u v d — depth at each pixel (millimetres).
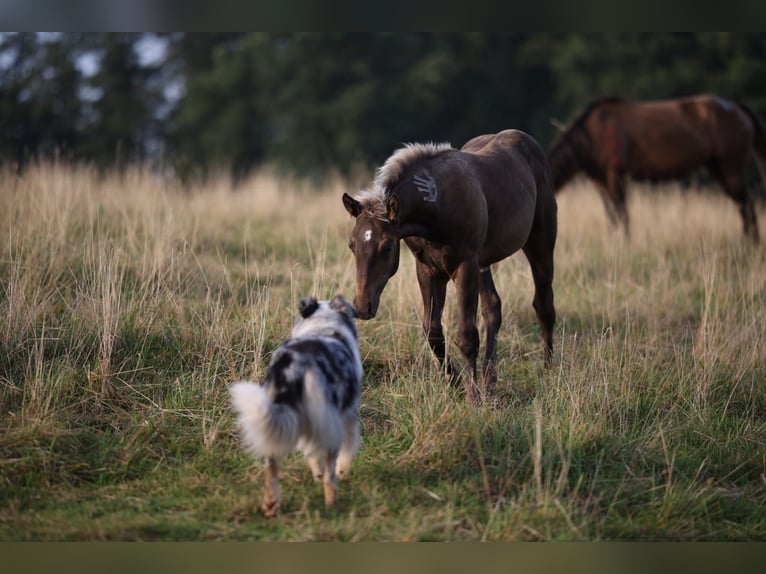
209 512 7570
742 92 35969
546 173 12195
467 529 7465
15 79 42375
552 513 7586
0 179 16188
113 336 10242
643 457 8898
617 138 20172
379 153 37750
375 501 7820
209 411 9375
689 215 20250
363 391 10398
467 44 40500
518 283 13781
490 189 10609
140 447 8633
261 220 19031
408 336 11633
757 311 13102
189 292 12625
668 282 15227
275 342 10977
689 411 10266
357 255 9117
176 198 17359
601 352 10930
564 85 39094
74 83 43219
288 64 40188
